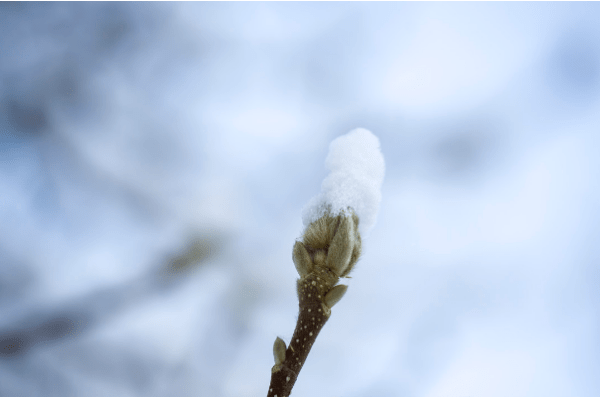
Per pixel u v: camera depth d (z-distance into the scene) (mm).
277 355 348
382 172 357
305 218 355
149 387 445
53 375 427
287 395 346
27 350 428
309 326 348
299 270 352
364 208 354
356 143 355
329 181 354
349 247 350
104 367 441
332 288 349
